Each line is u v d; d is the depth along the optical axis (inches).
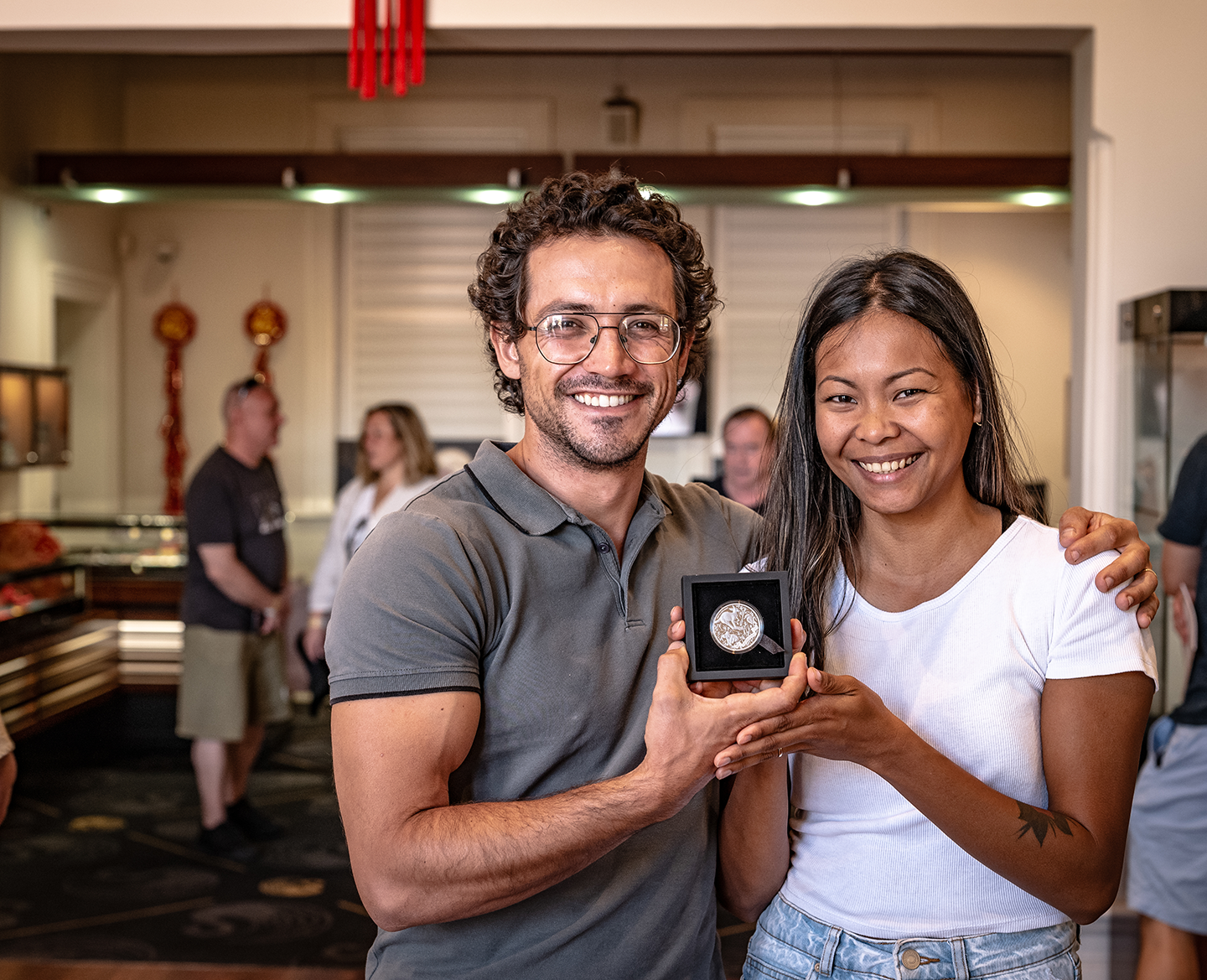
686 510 59.9
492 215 261.9
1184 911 94.7
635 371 51.4
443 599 47.6
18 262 215.6
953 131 258.1
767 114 258.2
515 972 49.5
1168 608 105.6
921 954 49.3
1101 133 119.5
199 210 263.7
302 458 264.4
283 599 156.6
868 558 53.2
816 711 44.5
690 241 56.2
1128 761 47.8
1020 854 45.9
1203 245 120.2
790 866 55.4
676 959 51.8
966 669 49.9
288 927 128.6
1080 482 122.8
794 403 54.5
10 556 190.5
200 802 177.5
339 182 204.8
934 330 49.0
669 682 44.6
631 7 119.2
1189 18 118.6
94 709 209.5
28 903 135.5
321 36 123.3
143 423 264.7
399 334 263.6
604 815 44.7
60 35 122.7
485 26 119.5
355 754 46.5
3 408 194.2
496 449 54.7
